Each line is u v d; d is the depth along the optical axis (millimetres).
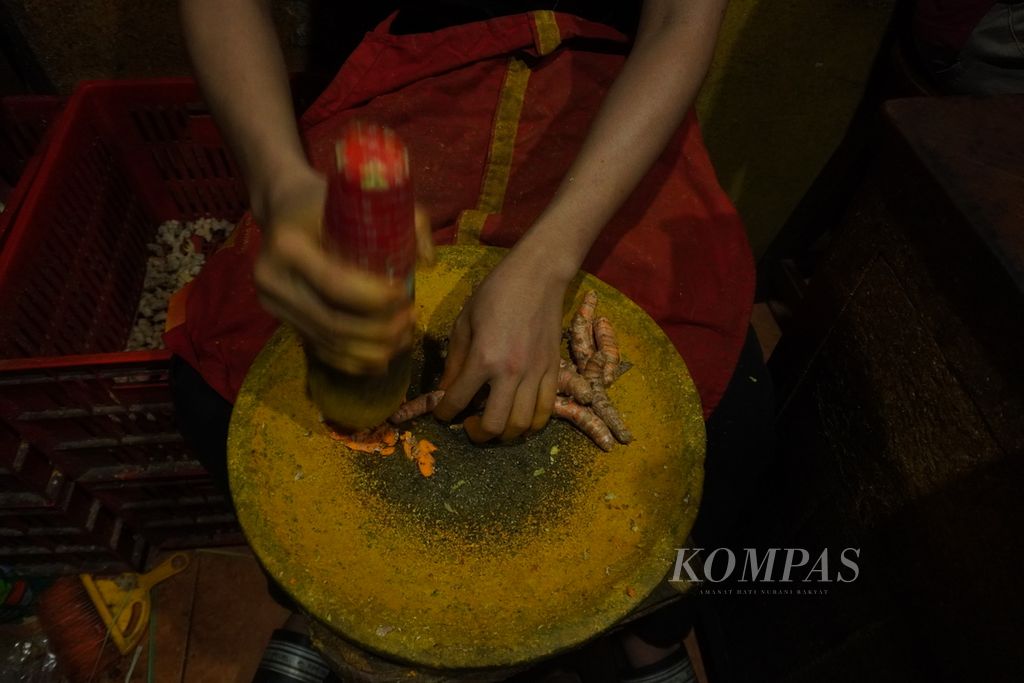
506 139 1215
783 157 2008
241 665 1693
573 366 1002
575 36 1228
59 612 1657
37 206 1485
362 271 574
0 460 1311
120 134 1754
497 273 896
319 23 1734
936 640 922
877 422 1040
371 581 797
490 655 733
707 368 1115
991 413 818
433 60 1219
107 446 1438
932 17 1425
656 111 1010
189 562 1799
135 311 1902
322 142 1213
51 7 1619
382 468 897
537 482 896
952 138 904
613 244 1155
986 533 830
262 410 899
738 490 1241
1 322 1372
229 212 2021
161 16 1676
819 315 1177
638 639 1444
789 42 1716
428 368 1026
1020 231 803
